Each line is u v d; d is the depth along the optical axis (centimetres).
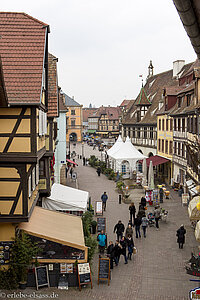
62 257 1227
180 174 3303
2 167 1133
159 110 4275
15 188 1132
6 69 1194
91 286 1183
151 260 1486
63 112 3219
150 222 2053
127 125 5738
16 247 1168
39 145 1254
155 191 2627
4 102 1053
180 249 1633
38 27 1334
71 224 1506
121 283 1238
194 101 2652
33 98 1121
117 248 1409
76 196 1908
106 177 4150
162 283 1242
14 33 1305
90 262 1327
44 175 1652
